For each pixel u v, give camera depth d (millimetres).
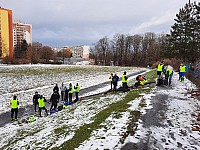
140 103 13688
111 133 9117
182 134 9031
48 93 25938
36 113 17547
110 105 13984
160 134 8883
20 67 56031
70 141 8898
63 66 69438
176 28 42875
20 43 116125
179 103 13828
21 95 23891
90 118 11781
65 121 12430
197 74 23688
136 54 114375
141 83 21812
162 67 20688
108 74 50344
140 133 8906
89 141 8578
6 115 16812
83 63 114875
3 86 28281
